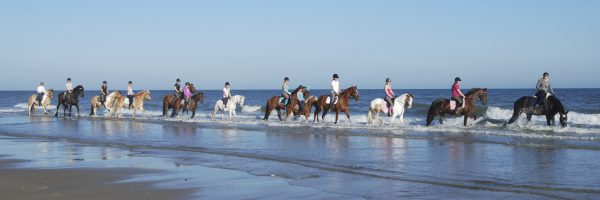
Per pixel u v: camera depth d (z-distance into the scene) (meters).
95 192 9.12
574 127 20.59
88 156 14.12
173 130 22.78
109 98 33.25
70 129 23.88
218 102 29.00
